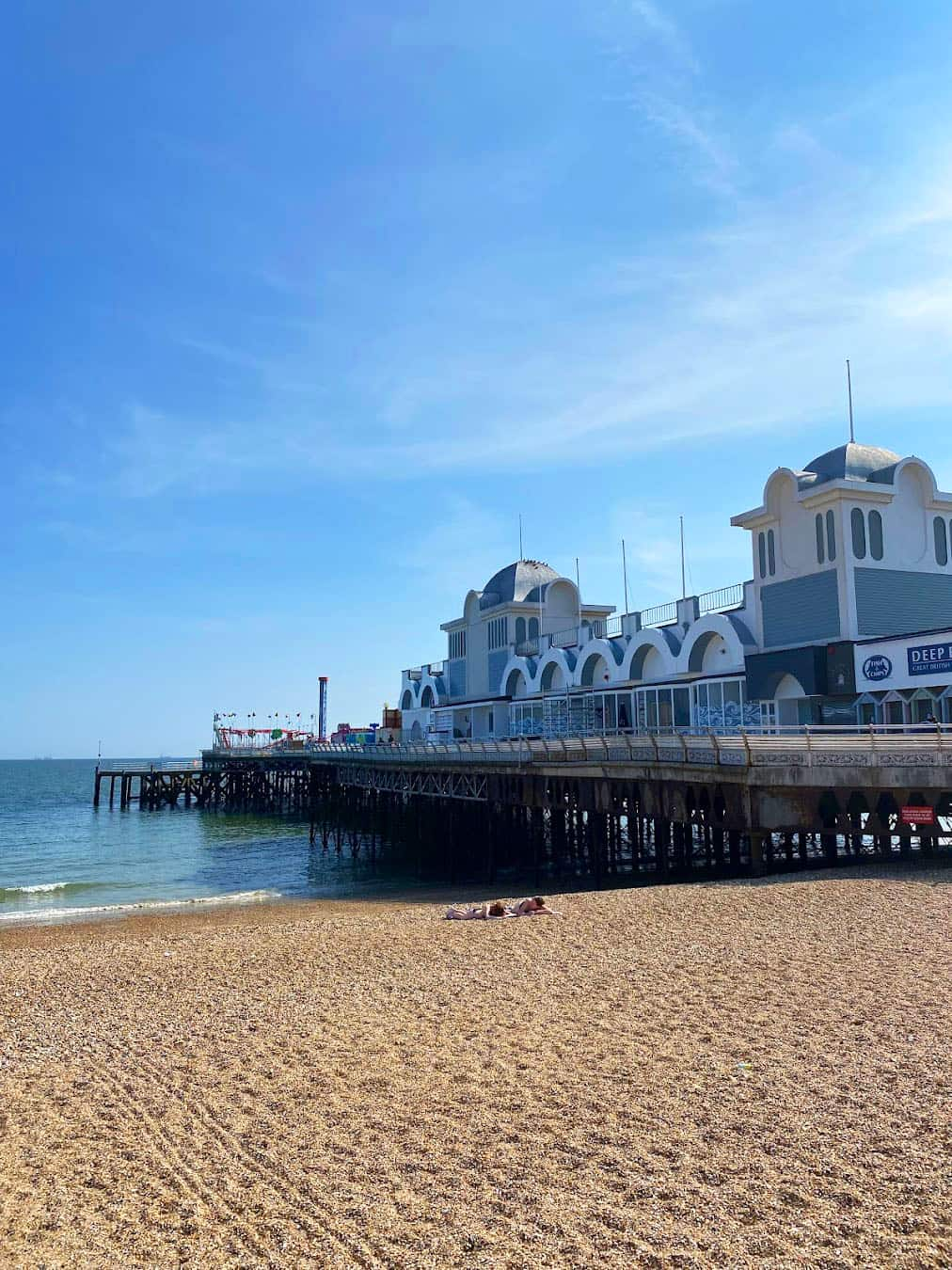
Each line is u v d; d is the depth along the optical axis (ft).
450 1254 19.27
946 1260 17.92
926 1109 24.31
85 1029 36.63
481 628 201.26
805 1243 18.74
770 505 112.78
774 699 108.99
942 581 108.17
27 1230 21.39
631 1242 19.20
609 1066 28.96
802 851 77.77
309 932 58.23
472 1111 26.22
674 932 47.37
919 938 42.42
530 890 96.02
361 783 160.56
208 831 192.75
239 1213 21.68
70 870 132.87
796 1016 32.50
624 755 85.15
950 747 62.34
